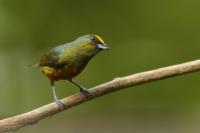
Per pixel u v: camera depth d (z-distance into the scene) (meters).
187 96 20.81
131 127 19.66
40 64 8.45
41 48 22.09
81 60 8.27
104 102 20.38
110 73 21.78
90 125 19.38
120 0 22.58
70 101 7.81
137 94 20.62
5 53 21.58
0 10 21.83
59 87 20.33
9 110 20.28
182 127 19.61
